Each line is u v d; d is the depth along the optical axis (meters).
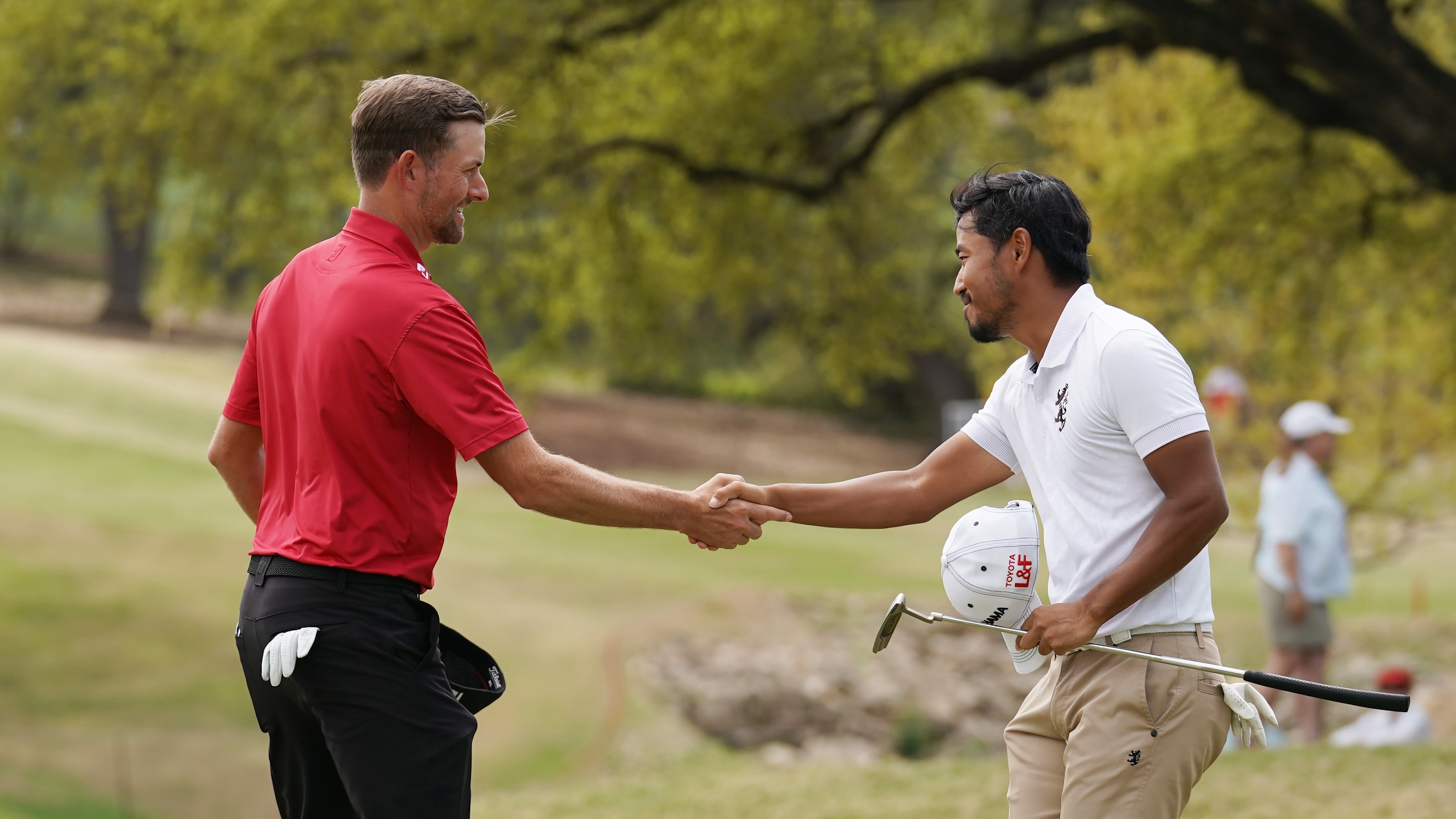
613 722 26.55
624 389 100.69
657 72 32.03
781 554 48.16
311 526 7.30
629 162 32.31
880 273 37.38
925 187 41.62
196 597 33.41
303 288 7.60
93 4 28.53
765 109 33.09
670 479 72.81
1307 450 22.20
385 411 7.31
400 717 7.27
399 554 7.37
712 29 31.50
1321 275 33.09
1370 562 35.00
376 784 7.25
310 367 7.34
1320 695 7.26
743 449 83.81
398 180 7.56
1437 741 19.36
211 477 49.81
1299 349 33.28
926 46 35.56
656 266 34.09
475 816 17.11
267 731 7.80
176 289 30.69
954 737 29.12
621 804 17.22
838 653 34.38
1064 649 7.44
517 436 7.48
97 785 20.56
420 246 7.80
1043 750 8.27
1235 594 44.56
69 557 35.34
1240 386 34.59
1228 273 32.59
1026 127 38.78
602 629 33.97
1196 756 7.60
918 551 52.12
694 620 36.06
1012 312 7.99
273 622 7.25
